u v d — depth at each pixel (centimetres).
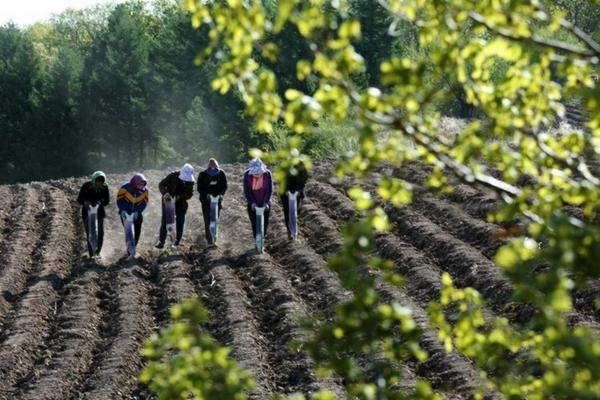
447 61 1084
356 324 1019
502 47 1101
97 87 18588
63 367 3341
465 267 4159
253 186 4731
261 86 1046
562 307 902
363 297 1004
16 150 18350
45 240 5341
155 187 6625
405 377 3008
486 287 3850
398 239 4769
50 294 4275
